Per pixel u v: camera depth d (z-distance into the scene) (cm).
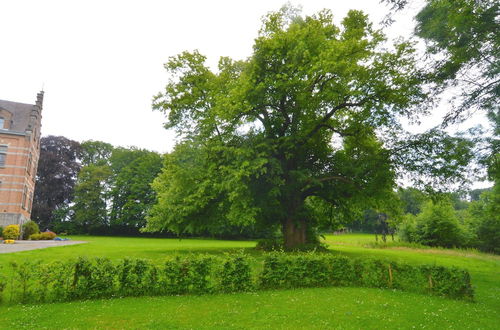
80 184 6384
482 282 1457
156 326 686
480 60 1166
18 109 4509
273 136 2358
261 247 2531
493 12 1050
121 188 6644
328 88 2030
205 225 2572
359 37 2275
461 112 1300
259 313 792
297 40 2042
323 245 2595
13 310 795
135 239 5159
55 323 699
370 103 2045
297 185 2286
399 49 1933
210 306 854
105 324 697
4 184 3950
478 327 735
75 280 920
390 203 2420
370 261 1229
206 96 2488
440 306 932
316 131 2319
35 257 1680
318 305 882
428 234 4603
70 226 6594
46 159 6028
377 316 786
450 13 1120
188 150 2441
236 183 1952
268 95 2105
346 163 2320
